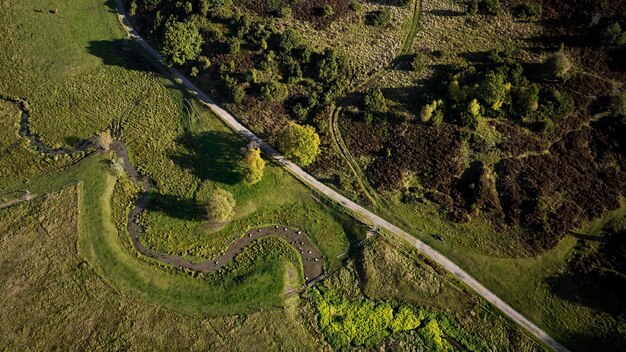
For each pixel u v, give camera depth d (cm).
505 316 6256
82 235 6919
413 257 6619
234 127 7388
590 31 6825
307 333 6412
